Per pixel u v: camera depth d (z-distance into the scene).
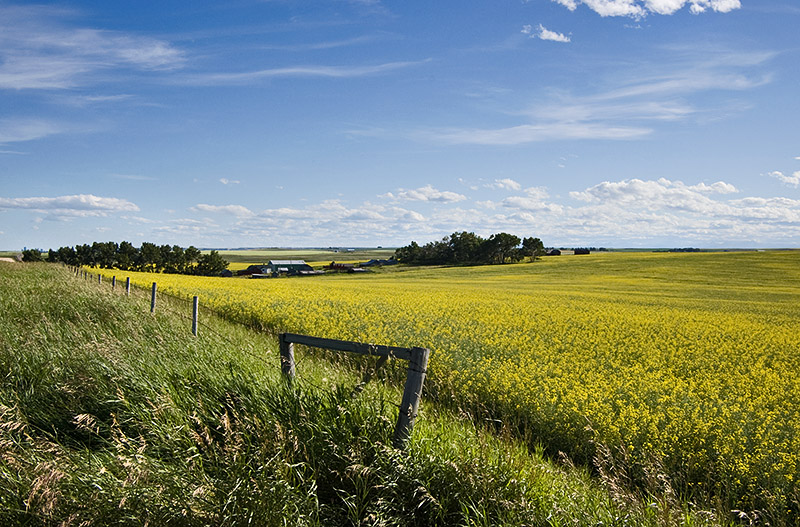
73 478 3.70
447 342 13.13
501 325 18.77
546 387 9.01
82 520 3.38
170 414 4.70
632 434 7.15
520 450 5.30
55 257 126.81
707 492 6.04
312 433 4.45
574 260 124.81
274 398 5.04
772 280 75.06
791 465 6.39
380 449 4.28
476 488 4.01
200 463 4.00
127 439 4.12
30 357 6.36
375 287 50.78
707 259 109.50
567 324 20.28
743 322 26.36
